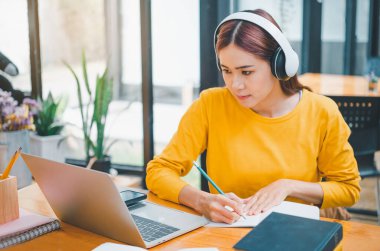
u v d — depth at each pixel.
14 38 3.45
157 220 1.22
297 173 1.47
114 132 4.72
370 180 3.89
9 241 1.09
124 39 4.79
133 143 4.39
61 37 3.73
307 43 4.33
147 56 3.11
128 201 1.30
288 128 1.49
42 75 3.49
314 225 1.01
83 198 1.09
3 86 3.29
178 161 1.53
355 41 4.60
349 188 1.44
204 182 3.00
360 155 2.43
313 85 3.08
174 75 5.23
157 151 4.18
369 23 4.52
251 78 1.34
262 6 4.32
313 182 1.52
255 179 1.48
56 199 1.19
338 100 2.35
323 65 4.74
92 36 4.26
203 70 3.06
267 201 1.29
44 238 1.14
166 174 1.45
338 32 4.66
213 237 1.12
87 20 4.15
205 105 1.58
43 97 3.50
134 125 4.95
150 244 1.07
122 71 5.18
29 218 1.20
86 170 1.01
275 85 1.47
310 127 1.50
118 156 4.07
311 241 0.93
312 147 1.49
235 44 1.31
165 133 4.78
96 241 1.12
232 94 1.53
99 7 4.34
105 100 3.01
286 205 1.28
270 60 1.34
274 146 1.49
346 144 1.50
